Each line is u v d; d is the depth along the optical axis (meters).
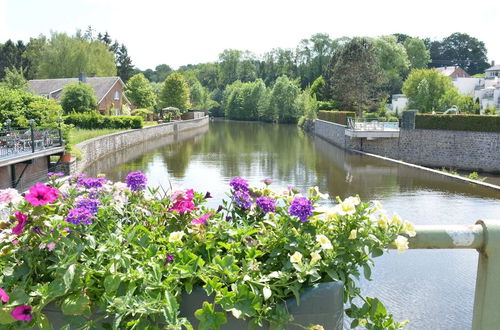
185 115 61.28
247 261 1.32
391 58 63.03
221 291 1.20
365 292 7.93
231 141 38.47
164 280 1.26
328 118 42.06
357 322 1.42
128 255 1.29
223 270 1.24
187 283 1.24
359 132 28.36
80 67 53.69
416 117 27.70
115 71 60.56
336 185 18.64
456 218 13.35
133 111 49.44
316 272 1.25
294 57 82.25
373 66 45.81
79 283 1.22
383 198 16.11
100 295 1.26
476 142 25.56
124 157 27.02
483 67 87.88
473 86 63.91
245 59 90.81
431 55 88.75
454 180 19.98
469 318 7.06
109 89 44.25
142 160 25.72
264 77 86.44
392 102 60.53
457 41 89.00
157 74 113.81
